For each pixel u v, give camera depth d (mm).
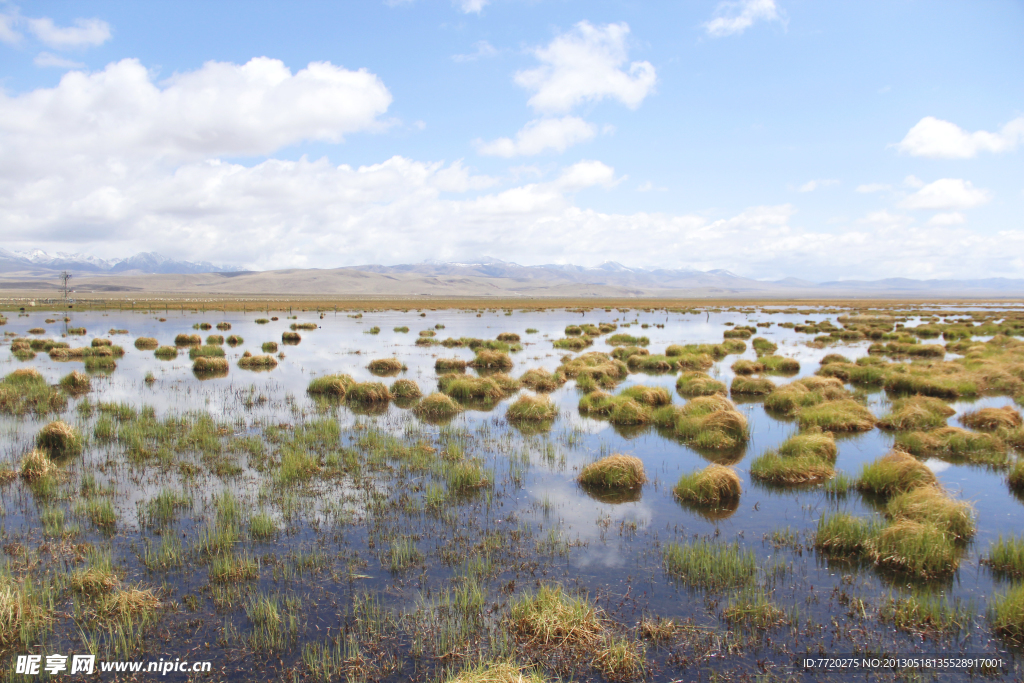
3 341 41469
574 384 26344
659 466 14602
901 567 9078
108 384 24578
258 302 128250
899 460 13008
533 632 7250
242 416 18766
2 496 11461
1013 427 17578
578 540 10070
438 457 14516
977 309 117375
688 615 7793
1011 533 10570
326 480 12742
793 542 10094
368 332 52938
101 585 8078
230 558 9008
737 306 135875
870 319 71688
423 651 6961
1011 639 7242
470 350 39625
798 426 19125
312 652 6898
